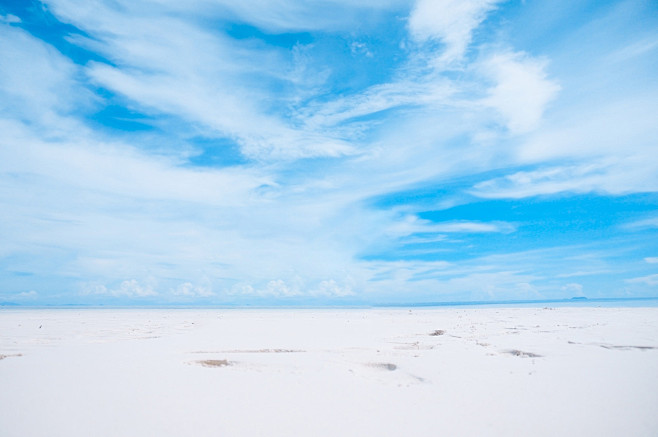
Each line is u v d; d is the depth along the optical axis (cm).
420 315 2811
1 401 548
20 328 1581
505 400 573
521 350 977
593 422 484
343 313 3453
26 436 430
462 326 1695
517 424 477
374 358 883
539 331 1416
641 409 531
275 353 956
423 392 614
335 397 584
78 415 495
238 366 802
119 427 457
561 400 572
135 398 567
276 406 539
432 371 758
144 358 868
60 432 441
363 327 1694
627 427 468
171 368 766
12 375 699
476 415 507
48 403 541
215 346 1056
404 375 727
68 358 862
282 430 452
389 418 495
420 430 455
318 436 435
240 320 2278
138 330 1544
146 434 437
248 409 525
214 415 500
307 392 609
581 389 629
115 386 629
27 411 509
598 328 1481
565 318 2088
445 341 1186
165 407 529
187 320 2292
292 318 2509
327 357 902
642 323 1683
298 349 1019
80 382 653
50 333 1384
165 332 1469
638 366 797
